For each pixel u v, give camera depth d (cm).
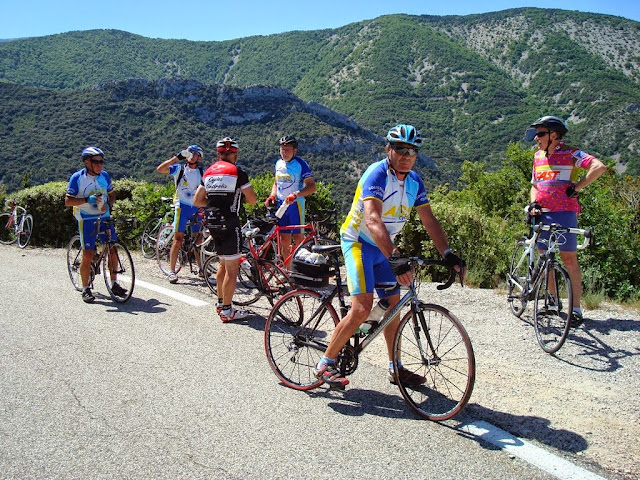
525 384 401
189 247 782
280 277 607
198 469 286
